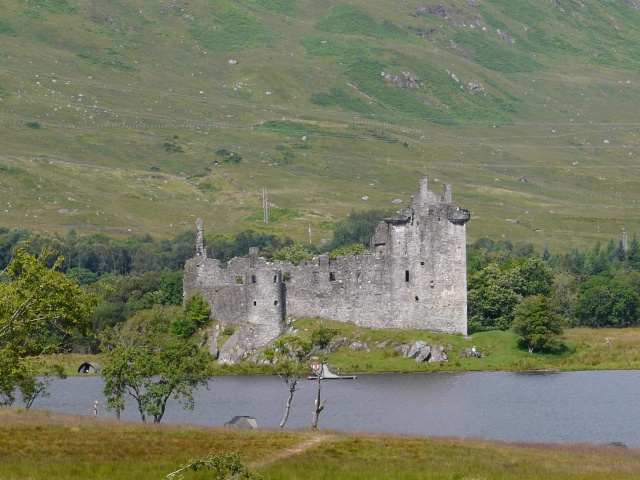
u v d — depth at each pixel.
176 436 173.88
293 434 180.00
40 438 167.50
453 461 163.12
